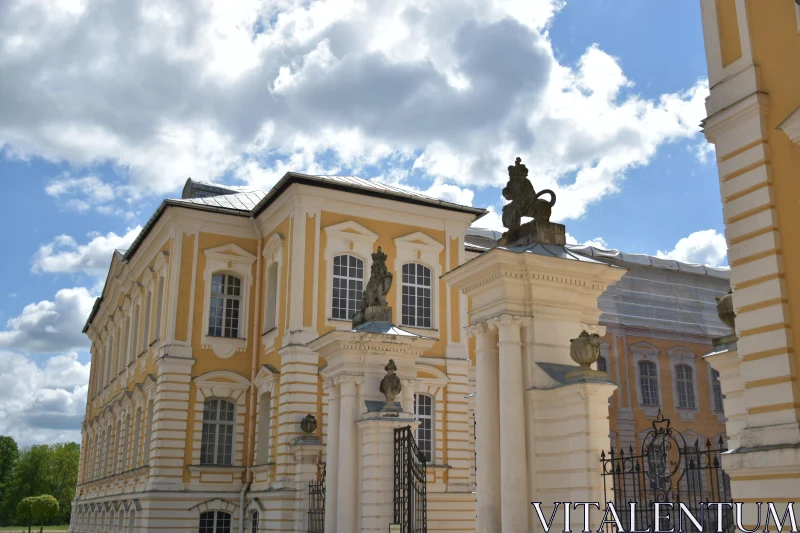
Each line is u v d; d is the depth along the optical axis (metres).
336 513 21.02
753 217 12.36
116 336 52.00
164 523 33.41
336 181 35.06
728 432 14.09
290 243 34.56
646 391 50.97
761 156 12.34
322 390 32.75
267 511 31.73
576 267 16.02
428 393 35.16
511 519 14.70
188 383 35.38
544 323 15.69
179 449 34.50
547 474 14.83
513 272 15.76
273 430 33.12
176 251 36.56
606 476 14.05
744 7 13.05
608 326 51.00
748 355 12.13
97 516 47.75
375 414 20.61
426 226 37.59
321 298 34.06
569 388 14.55
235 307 37.72
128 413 42.06
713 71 13.45
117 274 51.19
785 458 11.14
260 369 35.38
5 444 127.50
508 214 17.66
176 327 35.75
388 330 22.33
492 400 16.00
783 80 12.29
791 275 11.78
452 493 34.00
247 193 42.22
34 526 118.50
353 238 35.44
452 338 36.53
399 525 19.34
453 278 17.05
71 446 129.12
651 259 55.78
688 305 55.78
